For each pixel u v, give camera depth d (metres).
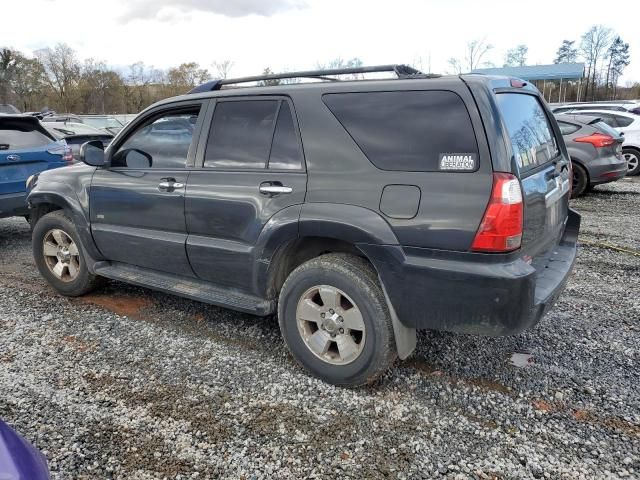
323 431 2.64
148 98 65.19
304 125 3.04
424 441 2.56
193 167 3.52
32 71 63.31
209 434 2.62
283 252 3.18
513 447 2.51
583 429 2.63
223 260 3.37
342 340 2.97
